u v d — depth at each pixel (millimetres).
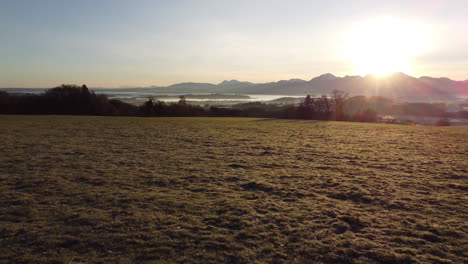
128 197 6383
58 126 21266
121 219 5246
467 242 4480
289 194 6719
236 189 7082
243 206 5926
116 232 4754
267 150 12609
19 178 7727
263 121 31984
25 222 5090
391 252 4219
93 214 5453
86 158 10445
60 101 50875
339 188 7184
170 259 4012
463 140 16500
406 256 4125
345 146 13930
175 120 30891
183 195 6586
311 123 29719
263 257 4086
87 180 7660
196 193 6750
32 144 13266
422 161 10461
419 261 4008
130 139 15500
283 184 7488
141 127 22047
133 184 7359
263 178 8047
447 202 6203
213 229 4898
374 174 8562
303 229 4914
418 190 7031
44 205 5883
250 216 5426
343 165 9766
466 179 8023
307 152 12195
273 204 6059
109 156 10867
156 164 9641
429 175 8461
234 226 5016
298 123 29547
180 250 4242
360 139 16656
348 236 4691
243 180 7844
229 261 3986
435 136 18469
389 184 7523
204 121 30047
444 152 12391
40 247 4262
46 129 19203
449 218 5367
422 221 5242
